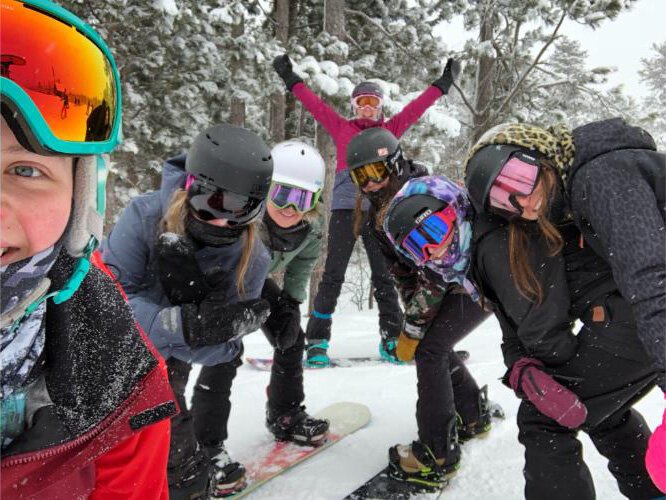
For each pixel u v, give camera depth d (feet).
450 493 6.49
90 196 1.77
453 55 29.43
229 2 25.27
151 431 2.83
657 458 3.28
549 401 4.55
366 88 12.39
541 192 4.21
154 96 29.12
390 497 6.38
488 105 27.73
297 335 7.54
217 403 6.74
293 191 7.02
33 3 1.54
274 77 26.20
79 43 1.63
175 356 5.23
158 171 29.45
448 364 6.73
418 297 6.41
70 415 2.19
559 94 30.14
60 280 1.84
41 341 2.04
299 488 6.64
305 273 8.39
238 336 5.12
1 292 1.60
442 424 6.48
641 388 4.75
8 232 1.49
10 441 2.07
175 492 5.45
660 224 3.67
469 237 5.31
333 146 25.58
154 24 23.66
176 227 5.06
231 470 6.40
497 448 7.55
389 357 11.93
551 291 4.46
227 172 4.77
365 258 53.36
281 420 7.75
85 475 2.64
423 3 32.42
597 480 6.49
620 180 3.84
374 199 8.61
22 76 1.50
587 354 4.64
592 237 4.12
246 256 5.37
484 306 5.39
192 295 5.17
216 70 28.55
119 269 5.16
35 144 1.46
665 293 3.45
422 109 12.40
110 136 1.77
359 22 32.01
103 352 2.39
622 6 23.16
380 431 8.25
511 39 27.89
